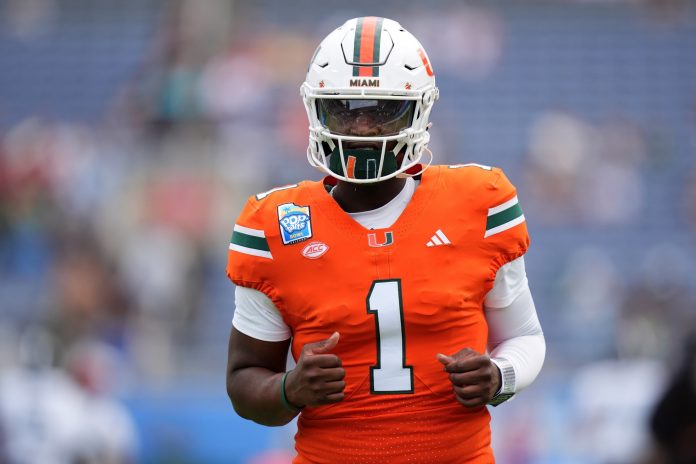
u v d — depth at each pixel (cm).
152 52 4503
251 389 970
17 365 2550
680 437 1953
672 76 4678
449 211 970
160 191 3666
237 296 1007
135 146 3900
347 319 945
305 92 993
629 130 4291
